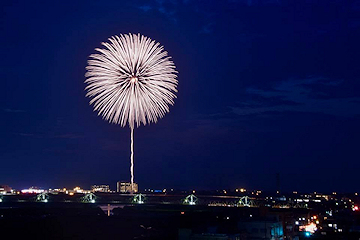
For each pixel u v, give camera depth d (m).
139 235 186.38
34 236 188.75
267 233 127.31
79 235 191.50
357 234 163.12
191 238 110.06
